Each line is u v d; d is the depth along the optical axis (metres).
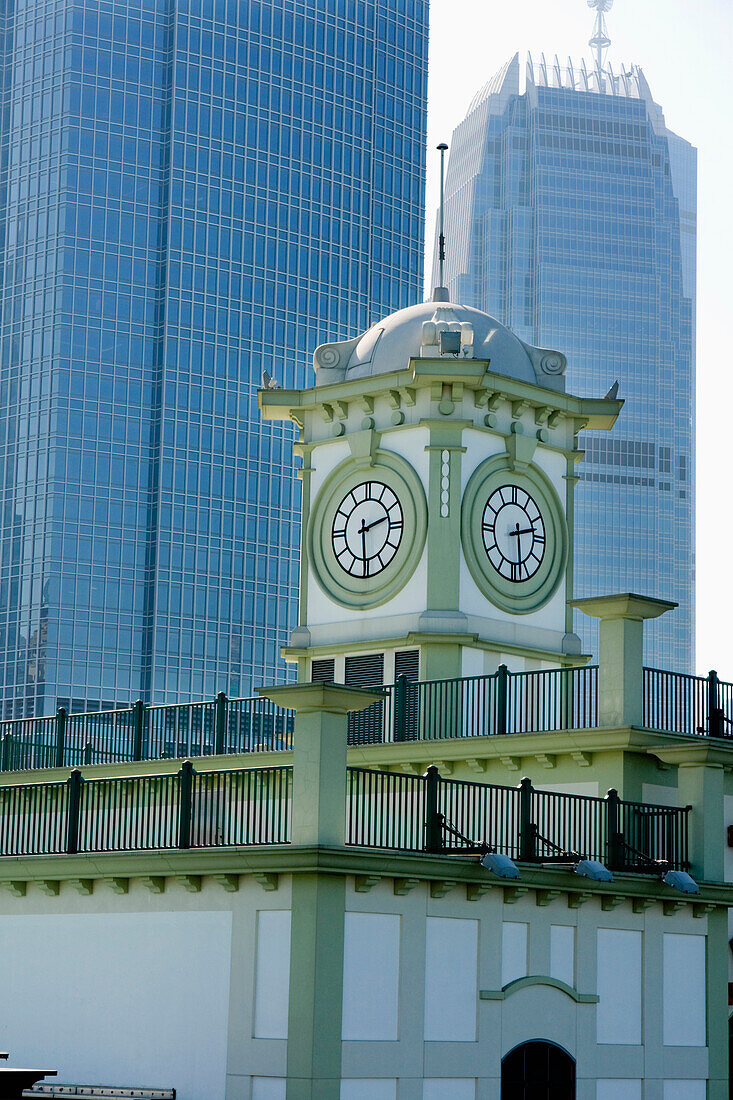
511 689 48.50
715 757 43.84
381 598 54.03
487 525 54.16
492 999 38.91
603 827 42.44
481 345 55.53
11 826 42.94
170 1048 38.06
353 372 56.31
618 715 44.16
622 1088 41.50
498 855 37.56
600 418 56.62
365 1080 36.12
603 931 41.81
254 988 36.62
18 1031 41.22
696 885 42.16
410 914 37.53
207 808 39.03
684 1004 43.34
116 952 39.69
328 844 35.84
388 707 51.53
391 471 54.50
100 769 55.19
